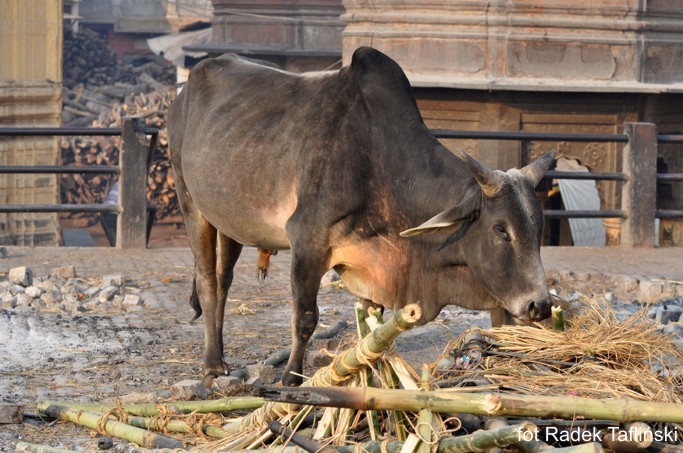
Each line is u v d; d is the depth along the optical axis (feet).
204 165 26.50
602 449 16.71
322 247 23.72
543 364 21.06
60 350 29.17
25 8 85.66
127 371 27.17
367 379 19.44
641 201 47.73
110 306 34.86
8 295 35.01
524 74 75.25
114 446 21.40
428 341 30.19
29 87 85.81
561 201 84.23
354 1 78.02
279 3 119.14
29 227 86.63
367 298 24.41
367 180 23.40
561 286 39.40
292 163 24.34
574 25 75.05
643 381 19.85
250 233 25.94
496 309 23.48
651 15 75.87
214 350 26.78
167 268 41.16
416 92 76.84
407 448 17.61
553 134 47.44
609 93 75.92
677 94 77.41
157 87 175.73
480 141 76.54
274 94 25.79
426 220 22.71
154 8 219.20
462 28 75.51
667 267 42.57
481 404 17.80
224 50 118.83
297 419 19.98
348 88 23.98
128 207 45.29
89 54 183.21
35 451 20.62
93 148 128.77
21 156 85.66
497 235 20.77
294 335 24.14
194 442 21.30
